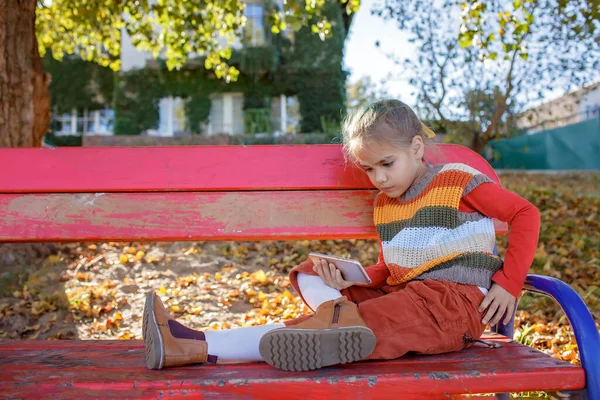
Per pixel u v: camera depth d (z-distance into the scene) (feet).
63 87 71.67
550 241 21.09
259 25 64.54
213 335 5.87
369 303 6.08
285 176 7.38
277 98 66.54
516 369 5.16
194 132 65.31
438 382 5.08
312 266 6.98
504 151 53.98
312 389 5.05
